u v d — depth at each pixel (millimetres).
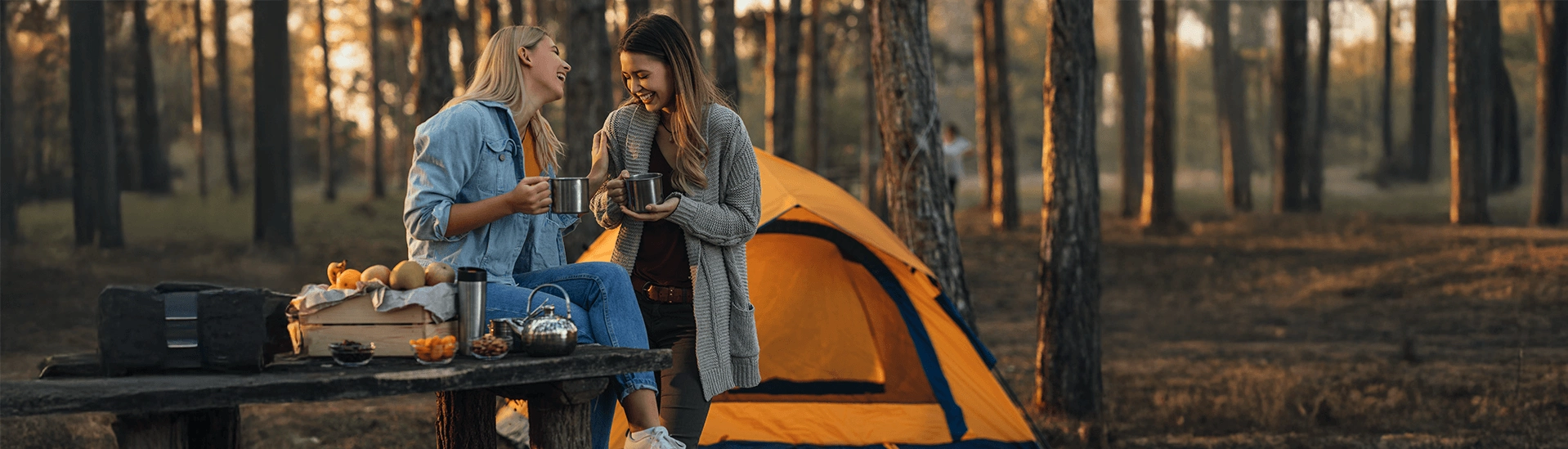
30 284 13031
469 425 3244
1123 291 14438
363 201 28125
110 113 17203
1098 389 6715
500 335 2729
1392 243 17062
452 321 2656
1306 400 7066
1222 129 30594
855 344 6191
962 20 51750
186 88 36625
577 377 2631
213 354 2316
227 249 17484
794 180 5961
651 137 3475
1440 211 24531
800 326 6195
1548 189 19328
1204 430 6441
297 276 15039
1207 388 7770
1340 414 6629
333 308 2598
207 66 36688
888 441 5754
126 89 29516
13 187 17859
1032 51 56406
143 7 26047
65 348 9539
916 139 6352
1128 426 6582
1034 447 5746
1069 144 6574
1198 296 13789
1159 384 7973
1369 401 6980
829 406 6051
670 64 3338
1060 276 6629
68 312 11445
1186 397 7207
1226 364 9023
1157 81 20750
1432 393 7277
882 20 6395
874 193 16422
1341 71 55594
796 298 6172
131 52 29391
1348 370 8438
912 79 6348
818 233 5883
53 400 2059
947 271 6375
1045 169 6688
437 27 10961
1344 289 13227
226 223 21859
